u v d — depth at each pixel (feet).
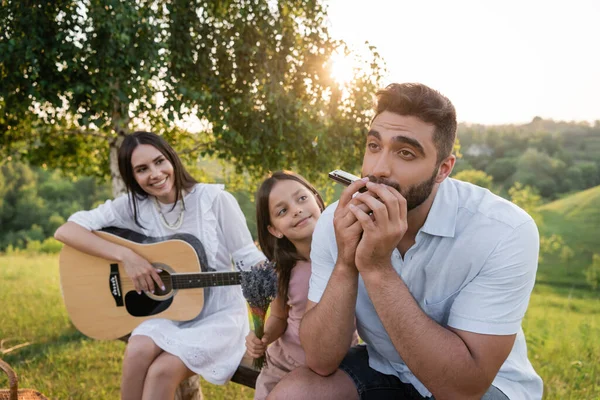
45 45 13.64
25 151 20.29
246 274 6.89
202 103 15.81
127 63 13.64
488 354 5.15
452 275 5.44
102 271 9.63
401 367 6.01
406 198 5.08
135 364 7.80
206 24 16.30
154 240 9.49
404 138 4.90
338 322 5.49
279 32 16.57
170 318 9.13
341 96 17.87
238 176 21.58
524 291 5.24
